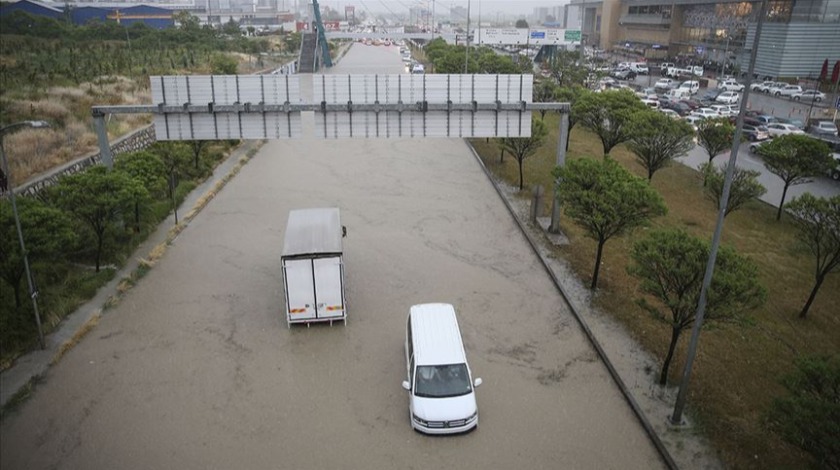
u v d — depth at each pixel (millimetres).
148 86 43938
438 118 22266
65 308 17562
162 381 14734
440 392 13172
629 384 14672
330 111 21688
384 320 17719
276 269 21016
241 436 12859
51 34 61750
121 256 21156
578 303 18750
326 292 16844
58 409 13641
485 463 12156
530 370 15367
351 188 30625
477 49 75125
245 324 17438
